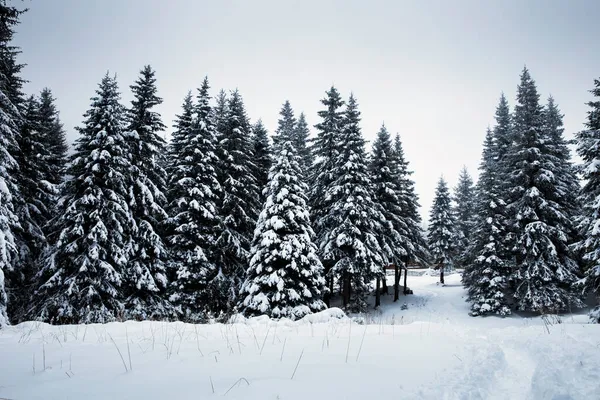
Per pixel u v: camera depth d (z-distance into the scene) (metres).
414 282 46.25
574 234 24.22
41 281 16.94
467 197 51.72
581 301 23.09
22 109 20.17
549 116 32.44
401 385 3.85
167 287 19.11
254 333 7.57
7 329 8.60
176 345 6.08
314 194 25.52
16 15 13.04
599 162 16.09
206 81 21.61
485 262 25.39
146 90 20.16
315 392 3.51
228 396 3.33
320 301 17.81
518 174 25.12
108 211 16.52
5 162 14.93
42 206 20.02
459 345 6.18
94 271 15.77
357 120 24.39
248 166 25.09
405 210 32.47
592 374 3.94
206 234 20.00
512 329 8.04
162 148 20.62
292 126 36.06
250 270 17.02
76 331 7.74
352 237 22.25
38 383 3.87
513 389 4.23
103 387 3.68
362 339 6.61
